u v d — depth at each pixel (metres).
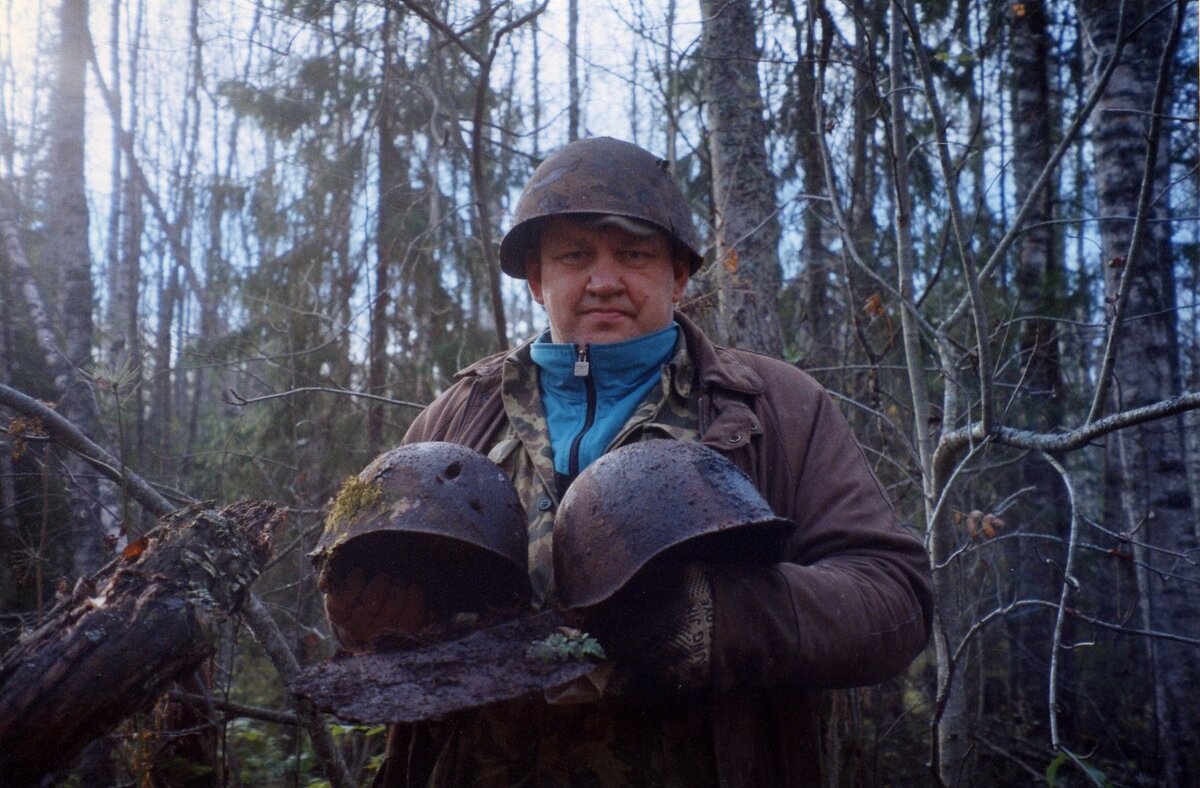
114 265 12.17
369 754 3.79
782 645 1.26
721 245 4.17
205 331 9.93
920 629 1.45
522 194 1.74
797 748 1.47
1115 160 5.34
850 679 1.35
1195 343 7.88
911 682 5.48
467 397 1.85
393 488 1.38
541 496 1.59
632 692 1.29
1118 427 2.35
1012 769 4.90
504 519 1.39
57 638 1.14
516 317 11.07
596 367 1.66
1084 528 6.16
